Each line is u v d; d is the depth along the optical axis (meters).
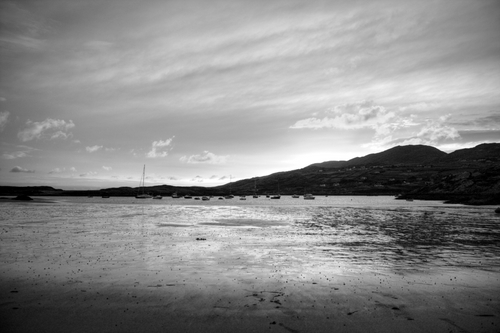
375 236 29.23
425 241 26.14
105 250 20.14
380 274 14.83
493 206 87.31
